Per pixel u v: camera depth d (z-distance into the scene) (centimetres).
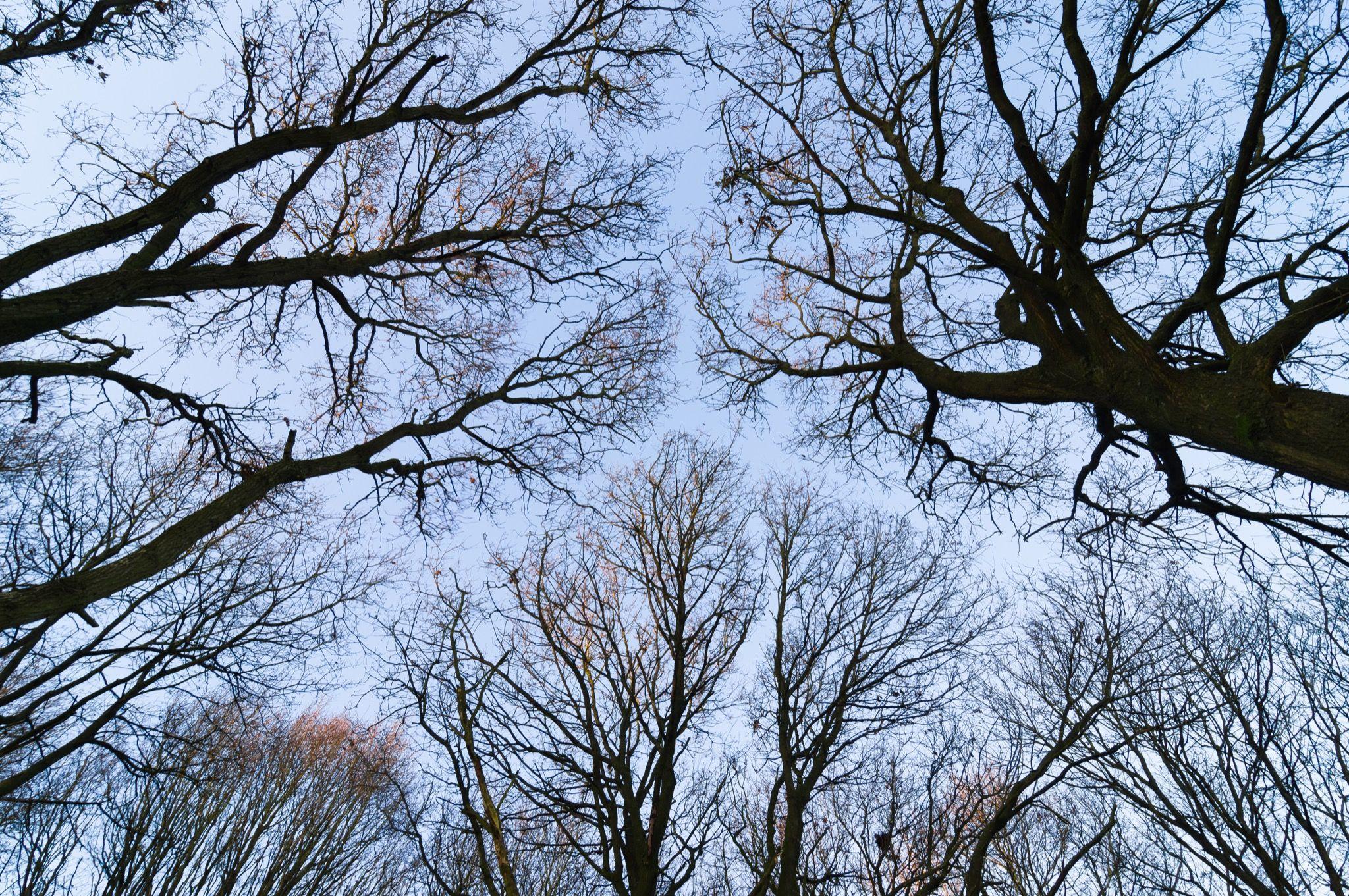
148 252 674
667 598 920
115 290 614
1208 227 555
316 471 747
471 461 929
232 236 720
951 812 856
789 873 717
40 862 1117
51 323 578
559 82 920
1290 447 434
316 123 854
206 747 1101
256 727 1059
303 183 752
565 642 863
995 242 632
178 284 668
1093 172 593
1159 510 648
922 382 728
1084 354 575
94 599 556
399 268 946
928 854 793
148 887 1134
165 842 1192
